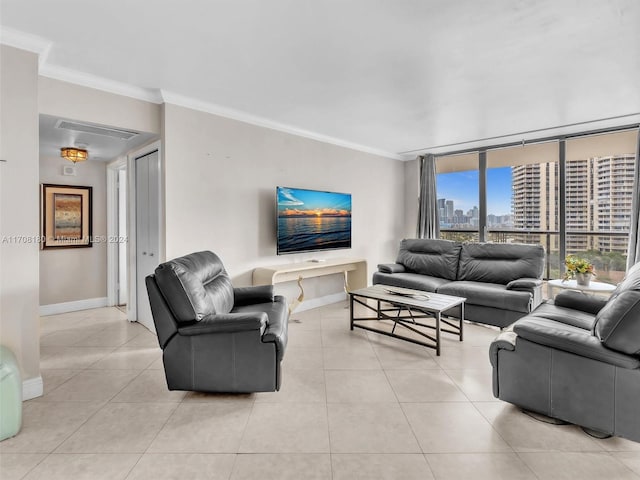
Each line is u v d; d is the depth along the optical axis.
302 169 4.54
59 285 4.45
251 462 1.69
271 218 4.18
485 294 3.66
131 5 1.93
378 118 3.99
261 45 2.38
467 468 1.64
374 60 2.59
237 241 3.83
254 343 2.27
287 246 4.18
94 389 2.43
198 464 1.67
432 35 2.25
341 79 2.93
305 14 2.02
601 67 2.69
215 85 3.06
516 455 1.73
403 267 4.87
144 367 2.80
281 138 4.28
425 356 3.01
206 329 2.26
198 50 2.45
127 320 4.09
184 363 2.30
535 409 2.04
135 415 2.10
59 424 2.00
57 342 3.35
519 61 2.60
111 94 3.03
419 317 3.55
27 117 2.28
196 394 2.37
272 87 3.11
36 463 1.68
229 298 2.98
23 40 2.23
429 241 4.88
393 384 2.50
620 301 1.80
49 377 2.61
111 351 3.12
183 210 3.38
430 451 1.76
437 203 5.98
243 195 3.88
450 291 3.92
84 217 4.62
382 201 5.86
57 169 4.42
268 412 2.14
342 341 3.39
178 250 3.34
